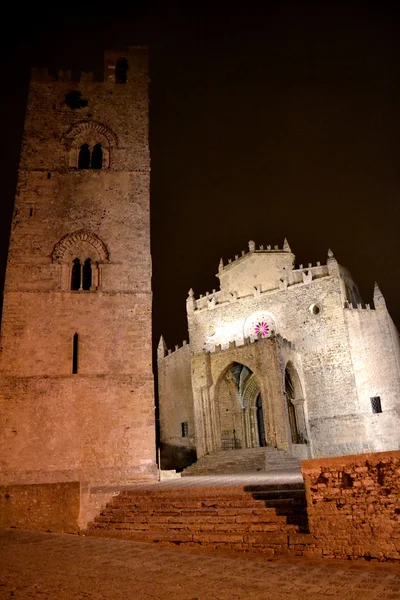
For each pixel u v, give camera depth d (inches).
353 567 479.8
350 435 1670.8
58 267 1220.5
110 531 719.1
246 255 2082.9
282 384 1565.0
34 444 1064.8
